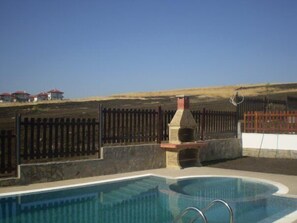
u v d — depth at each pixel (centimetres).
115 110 1334
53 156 1138
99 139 1288
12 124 2755
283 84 9081
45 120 1120
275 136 1902
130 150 1371
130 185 1132
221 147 1845
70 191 1030
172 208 862
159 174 1316
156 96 9175
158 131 1509
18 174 1067
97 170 1262
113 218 778
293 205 867
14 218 762
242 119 2048
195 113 1716
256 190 1088
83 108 5384
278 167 1544
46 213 809
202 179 1260
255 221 735
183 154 1527
